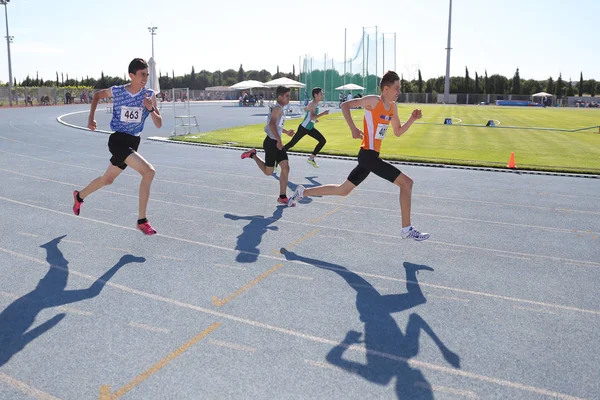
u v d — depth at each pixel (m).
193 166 10.89
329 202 7.52
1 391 2.76
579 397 2.77
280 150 7.21
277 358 3.13
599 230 6.25
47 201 7.38
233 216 6.64
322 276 4.56
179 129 21.67
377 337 3.43
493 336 3.48
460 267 4.86
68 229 5.94
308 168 10.83
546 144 16.20
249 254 5.13
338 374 2.96
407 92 78.38
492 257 5.17
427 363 3.10
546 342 3.40
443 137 18.34
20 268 4.66
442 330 3.56
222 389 2.79
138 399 2.69
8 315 3.70
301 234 5.86
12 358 3.10
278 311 3.82
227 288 4.25
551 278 4.61
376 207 7.24
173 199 7.62
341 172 10.33
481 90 77.81
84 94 53.91
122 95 5.21
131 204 7.21
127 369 2.98
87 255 5.04
